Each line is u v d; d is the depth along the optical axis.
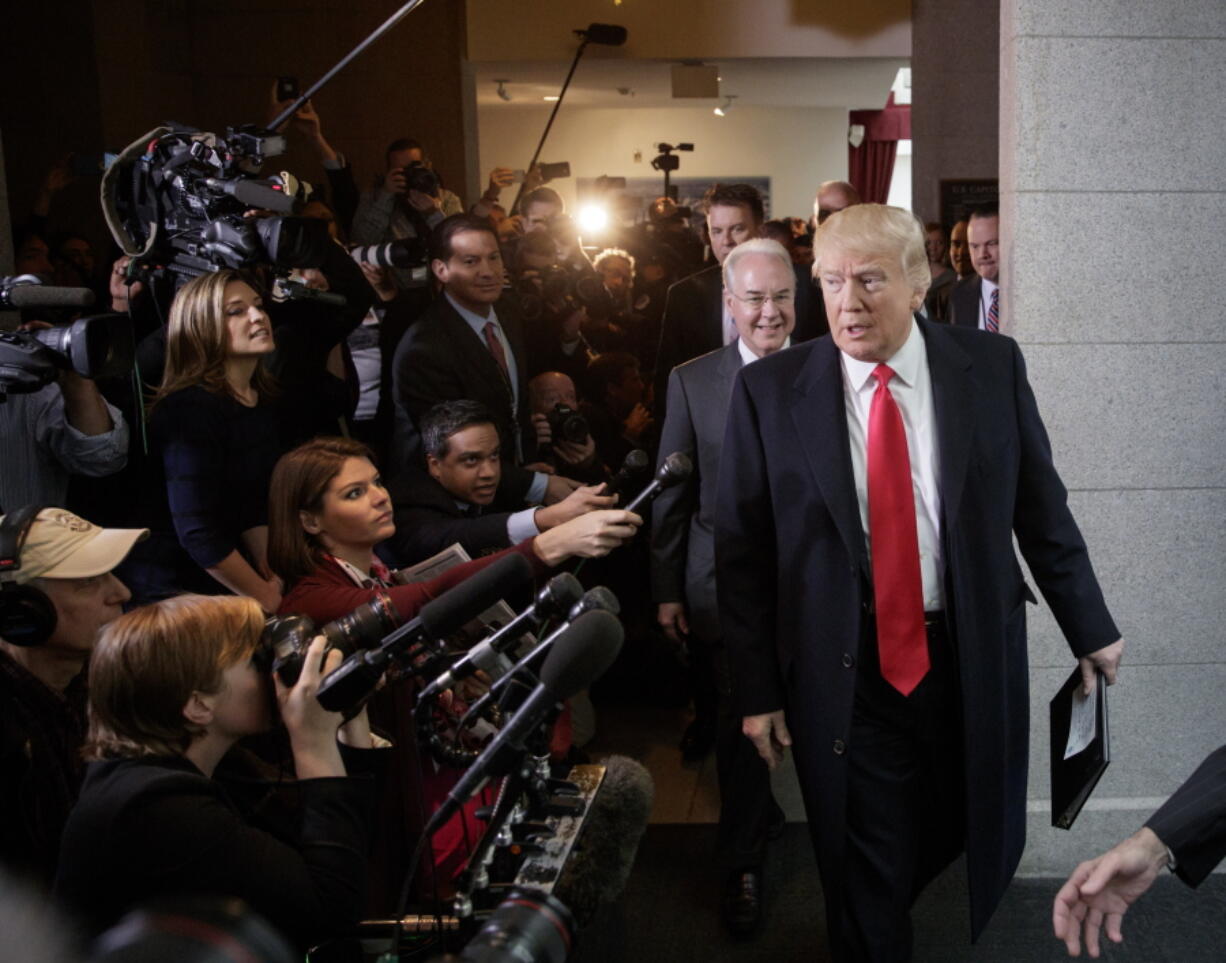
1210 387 2.94
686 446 2.88
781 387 2.30
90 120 6.15
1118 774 3.06
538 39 7.92
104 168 2.68
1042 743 3.03
